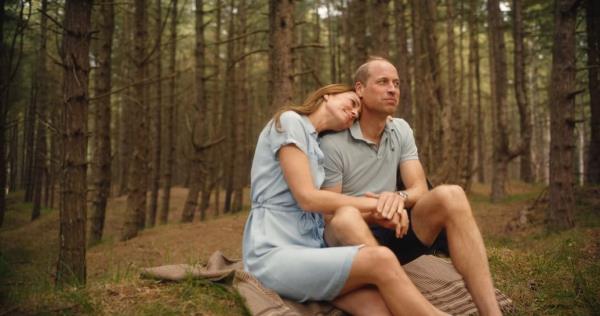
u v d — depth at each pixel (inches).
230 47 634.2
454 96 529.3
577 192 324.5
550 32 658.8
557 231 255.3
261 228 108.3
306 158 106.3
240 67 629.9
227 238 362.6
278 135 108.5
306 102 116.8
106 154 430.9
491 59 754.2
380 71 114.3
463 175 565.0
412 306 90.5
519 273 153.3
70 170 168.6
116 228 615.2
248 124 1002.7
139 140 430.0
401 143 122.6
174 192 890.1
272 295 100.1
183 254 323.9
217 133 697.6
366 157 116.5
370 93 114.4
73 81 170.4
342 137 115.7
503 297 121.1
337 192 114.7
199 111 496.7
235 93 697.6
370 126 117.5
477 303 98.7
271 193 109.8
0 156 380.8
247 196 863.1
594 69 393.7
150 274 117.0
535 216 318.0
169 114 558.6
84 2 171.2
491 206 451.8
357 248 94.9
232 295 106.0
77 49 170.2
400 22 431.8
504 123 519.2
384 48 343.9
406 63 421.7
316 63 826.2
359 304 96.8
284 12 262.4
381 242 118.5
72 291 111.5
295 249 101.2
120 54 642.8
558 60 263.4
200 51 491.2
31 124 686.5
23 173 935.7
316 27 856.3
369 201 106.9
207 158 697.0
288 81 261.6
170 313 100.3
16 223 666.2
